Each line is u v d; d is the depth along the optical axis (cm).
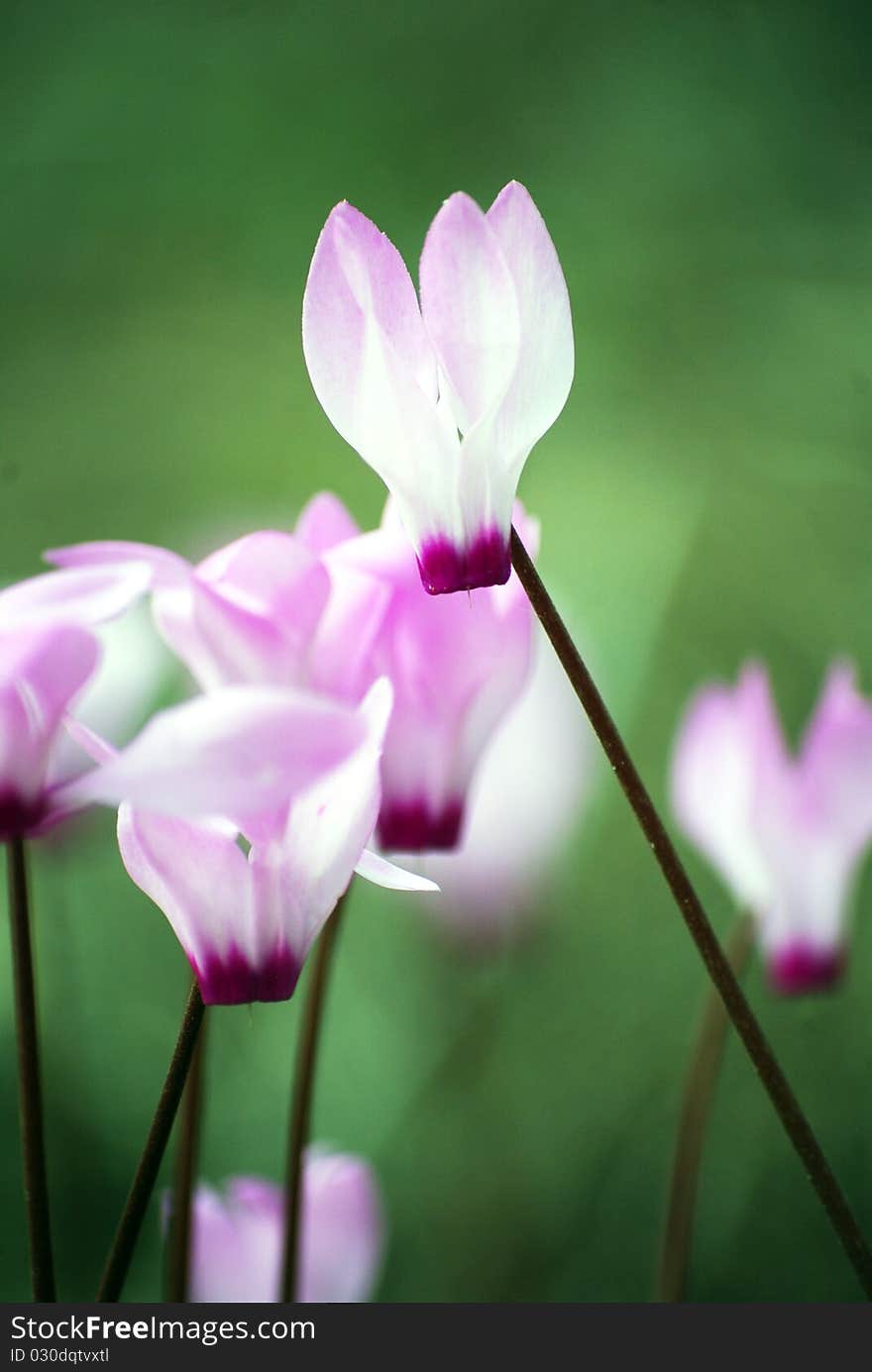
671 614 57
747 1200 41
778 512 59
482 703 27
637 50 81
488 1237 40
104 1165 39
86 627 23
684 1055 44
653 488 61
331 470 67
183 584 25
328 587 26
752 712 32
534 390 24
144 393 70
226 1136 44
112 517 67
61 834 37
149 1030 45
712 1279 39
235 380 70
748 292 69
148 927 47
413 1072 43
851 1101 43
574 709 40
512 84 81
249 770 21
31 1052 24
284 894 24
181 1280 26
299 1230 27
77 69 82
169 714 21
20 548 66
